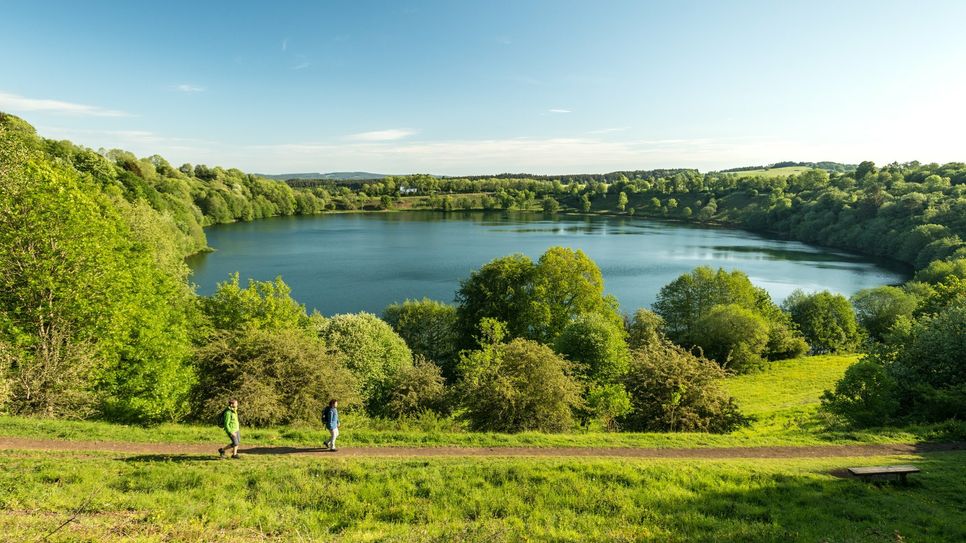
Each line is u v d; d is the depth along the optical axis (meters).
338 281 92.81
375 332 42.44
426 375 36.78
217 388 25.80
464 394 30.77
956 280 53.28
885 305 73.44
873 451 20.80
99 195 34.59
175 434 19.20
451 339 60.25
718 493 15.52
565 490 15.28
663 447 20.66
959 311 32.91
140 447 17.64
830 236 145.75
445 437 20.47
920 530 13.23
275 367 26.20
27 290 23.00
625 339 57.62
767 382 54.62
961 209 116.06
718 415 29.48
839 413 29.02
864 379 28.05
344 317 43.41
